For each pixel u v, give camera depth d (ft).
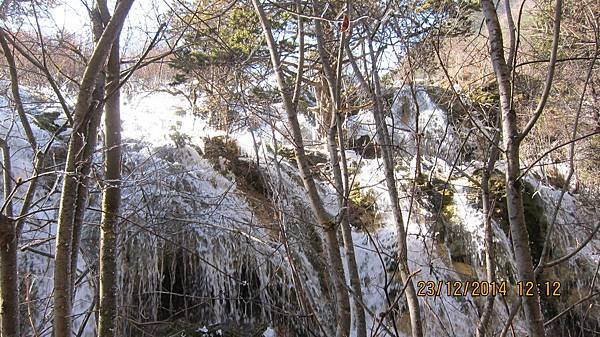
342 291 8.67
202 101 33.40
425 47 11.16
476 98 11.87
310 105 31.89
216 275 21.52
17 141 23.54
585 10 16.02
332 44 13.21
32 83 22.84
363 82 10.23
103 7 9.67
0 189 19.80
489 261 9.96
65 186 7.17
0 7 10.49
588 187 32.32
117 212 10.57
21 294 15.24
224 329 20.74
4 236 6.90
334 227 8.84
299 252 21.66
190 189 23.97
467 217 28.09
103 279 10.30
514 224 7.03
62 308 6.90
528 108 17.04
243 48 22.27
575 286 28.19
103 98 8.54
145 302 20.52
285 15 23.43
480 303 22.15
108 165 10.62
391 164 10.20
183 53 20.08
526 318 6.91
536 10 22.17
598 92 23.38
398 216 9.91
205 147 29.40
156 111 34.63
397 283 24.93
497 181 28.60
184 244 20.99
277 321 20.92
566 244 30.19
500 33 7.34
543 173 33.47
